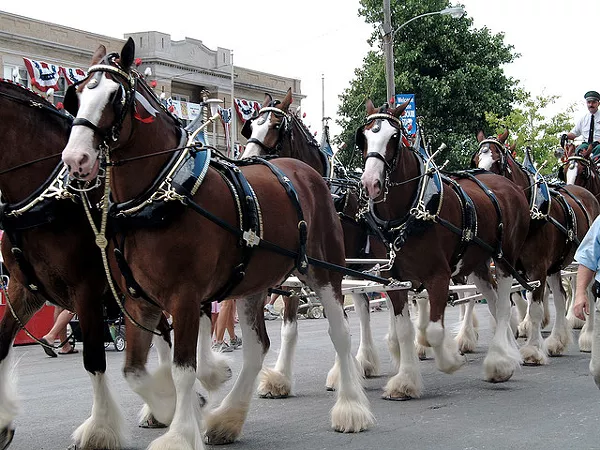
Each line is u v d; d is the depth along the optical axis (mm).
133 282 5383
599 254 5188
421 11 27625
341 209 8828
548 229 10258
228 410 6297
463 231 8141
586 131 14125
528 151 11938
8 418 5816
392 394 7820
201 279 5355
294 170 6777
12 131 5746
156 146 5344
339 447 6008
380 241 8523
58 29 25781
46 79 23875
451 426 6602
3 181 5750
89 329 5848
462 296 12453
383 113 7645
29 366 11055
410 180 7785
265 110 8906
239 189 5730
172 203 5219
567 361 10344
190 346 5254
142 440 6273
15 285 5996
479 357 11039
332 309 6762
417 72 27906
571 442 5977
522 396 7871
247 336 6500
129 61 5152
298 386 8836
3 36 24016
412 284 8055
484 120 29219
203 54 31234
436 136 27703
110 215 5332
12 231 5684
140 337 5758
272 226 5992
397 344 9180
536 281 9703
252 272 5898
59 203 5660
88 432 5797
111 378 9570
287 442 6215
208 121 5781
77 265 5773
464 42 28766
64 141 5957
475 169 9891
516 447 5879
